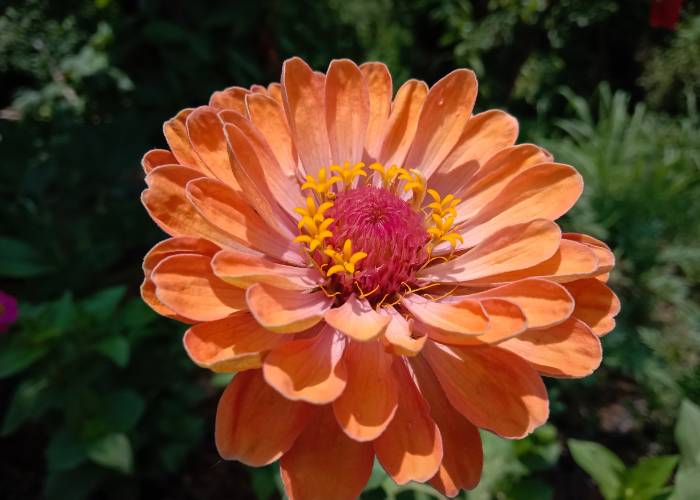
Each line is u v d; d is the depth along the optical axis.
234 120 0.09
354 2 0.34
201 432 0.17
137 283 0.23
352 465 0.08
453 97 0.11
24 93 0.30
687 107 0.37
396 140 0.11
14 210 0.21
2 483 0.17
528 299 0.08
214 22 0.23
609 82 0.39
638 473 0.13
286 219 0.10
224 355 0.07
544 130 0.33
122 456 0.14
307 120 0.10
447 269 0.10
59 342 0.15
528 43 0.30
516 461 0.13
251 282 0.08
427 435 0.08
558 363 0.08
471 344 0.08
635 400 0.22
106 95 0.28
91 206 0.24
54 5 0.30
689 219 0.27
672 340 0.23
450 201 0.11
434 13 0.35
